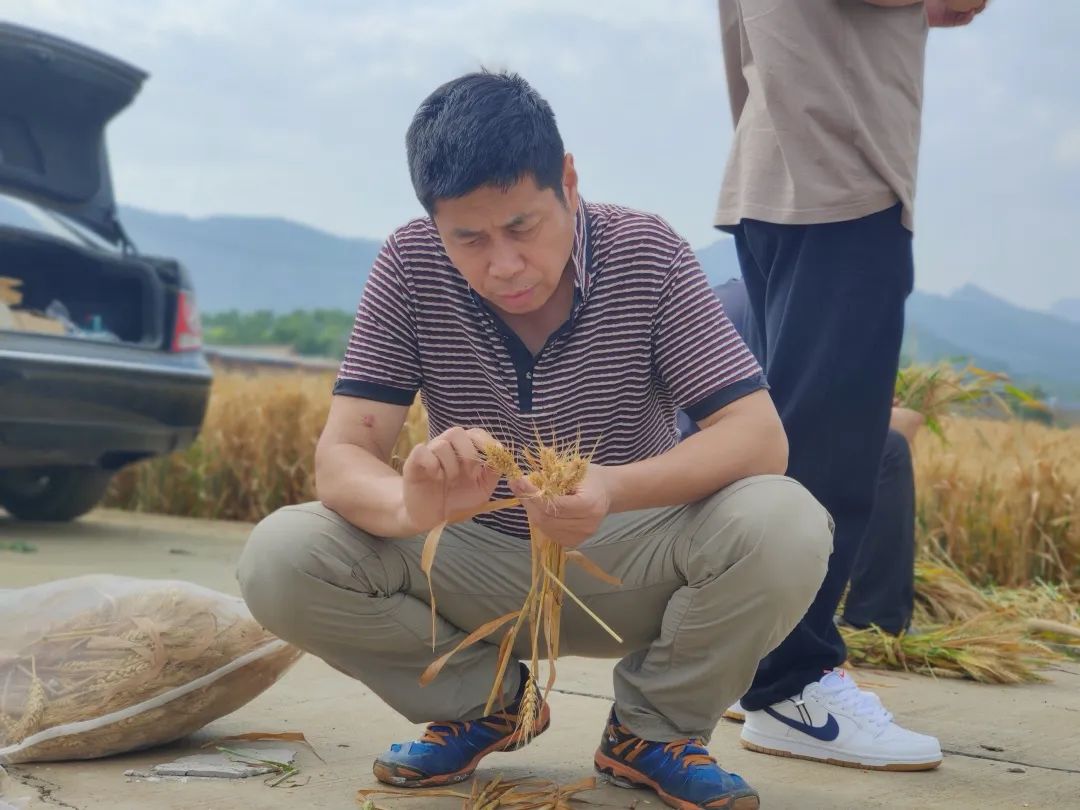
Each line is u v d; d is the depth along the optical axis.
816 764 2.62
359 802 2.20
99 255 6.26
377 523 2.08
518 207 1.85
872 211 2.58
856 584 4.14
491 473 1.90
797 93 2.59
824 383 2.59
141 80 6.49
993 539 6.36
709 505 2.11
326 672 3.37
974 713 3.27
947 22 3.04
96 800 2.16
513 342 2.11
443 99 1.88
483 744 2.32
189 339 6.30
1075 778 2.58
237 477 8.48
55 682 2.39
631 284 2.10
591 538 2.21
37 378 5.57
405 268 2.15
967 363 5.29
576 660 3.70
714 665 2.13
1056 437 7.01
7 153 6.20
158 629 2.42
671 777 2.20
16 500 7.14
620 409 2.17
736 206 2.82
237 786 2.29
